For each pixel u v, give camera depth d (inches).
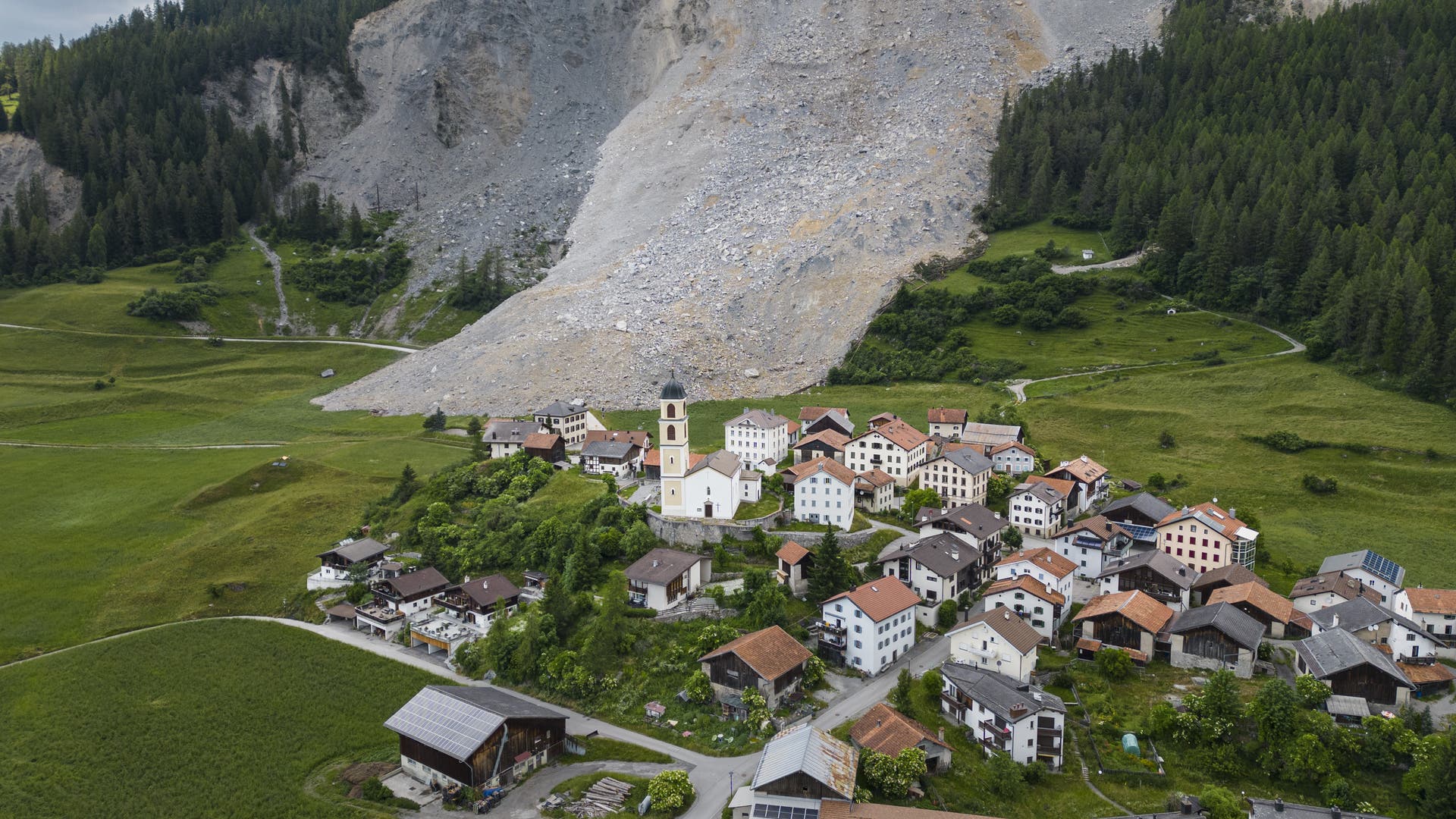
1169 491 5831.7
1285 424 6555.1
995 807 2945.4
